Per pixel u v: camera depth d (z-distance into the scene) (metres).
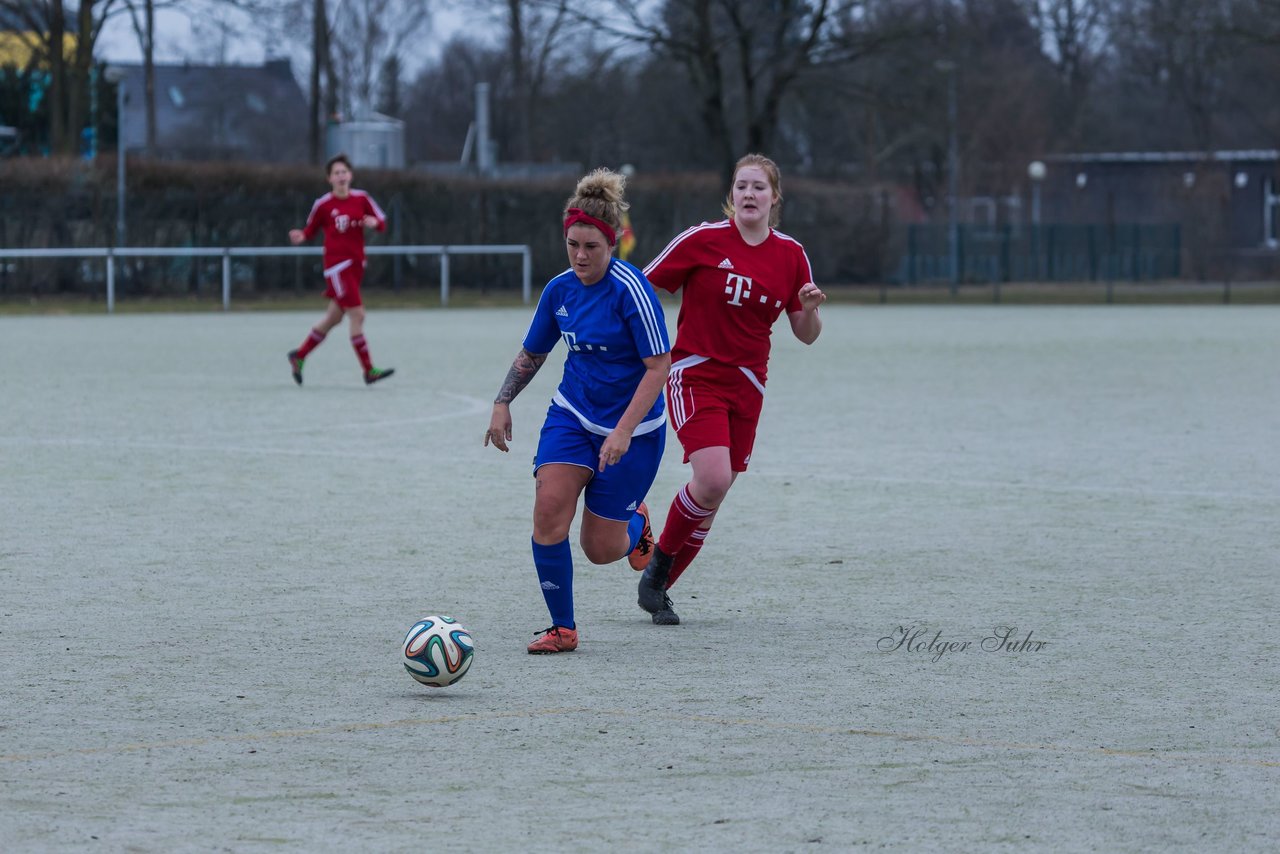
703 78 177.00
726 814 14.78
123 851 13.60
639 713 18.42
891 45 172.88
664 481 39.44
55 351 81.69
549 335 22.84
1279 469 41.41
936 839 14.12
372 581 26.69
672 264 24.27
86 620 23.39
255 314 121.25
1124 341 96.00
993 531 32.12
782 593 26.09
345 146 187.38
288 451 43.81
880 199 180.62
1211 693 19.58
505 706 18.73
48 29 182.00
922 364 78.06
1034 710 18.69
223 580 26.59
